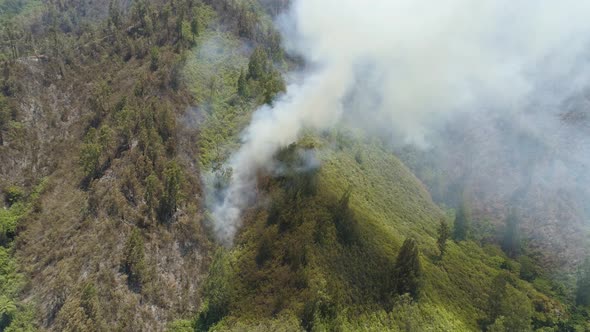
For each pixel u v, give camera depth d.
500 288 100.69
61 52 154.50
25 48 172.38
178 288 85.44
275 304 79.06
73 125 126.50
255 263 87.31
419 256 104.75
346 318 77.94
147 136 105.81
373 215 108.00
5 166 109.38
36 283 86.94
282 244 87.88
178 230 92.88
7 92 125.69
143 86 124.00
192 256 90.75
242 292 83.38
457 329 88.56
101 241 88.06
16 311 81.25
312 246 86.25
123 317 77.25
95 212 94.50
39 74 138.12
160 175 99.62
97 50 160.25
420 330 82.00
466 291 104.06
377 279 87.94
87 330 74.12
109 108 123.62
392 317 82.69
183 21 153.38
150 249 87.94
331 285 81.44
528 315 96.62
